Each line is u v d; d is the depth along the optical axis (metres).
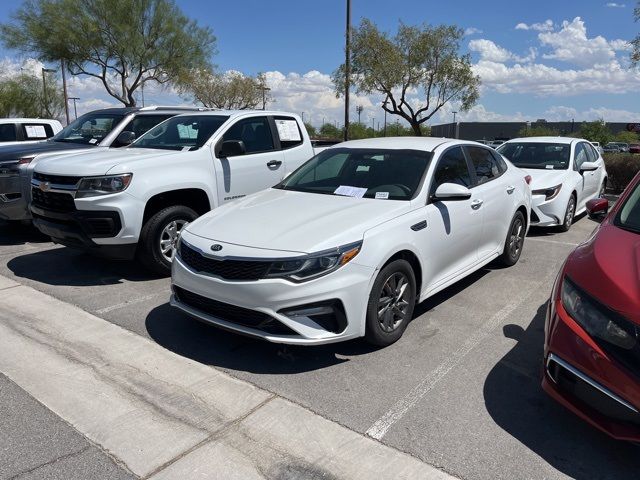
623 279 2.81
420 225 4.25
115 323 4.57
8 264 6.38
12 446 2.91
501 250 5.96
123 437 2.99
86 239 5.33
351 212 4.11
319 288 3.53
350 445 2.93
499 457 2.85
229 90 35.22
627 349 2.61
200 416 3.20
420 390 3.51
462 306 5.05
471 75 22.64
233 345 4.16
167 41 25.83
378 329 3.93
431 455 2.86
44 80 37.97
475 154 5.65
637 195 3.82
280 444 2.94
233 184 6.38
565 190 8.30
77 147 7.93
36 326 4.49
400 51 22.25
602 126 56.59
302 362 3.89
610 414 2.65
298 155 7.30
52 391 3.46
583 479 2.70
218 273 3.73
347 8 19.61
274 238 3.74
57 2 24.20
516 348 4.14
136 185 5.39
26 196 7.11
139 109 8.88
